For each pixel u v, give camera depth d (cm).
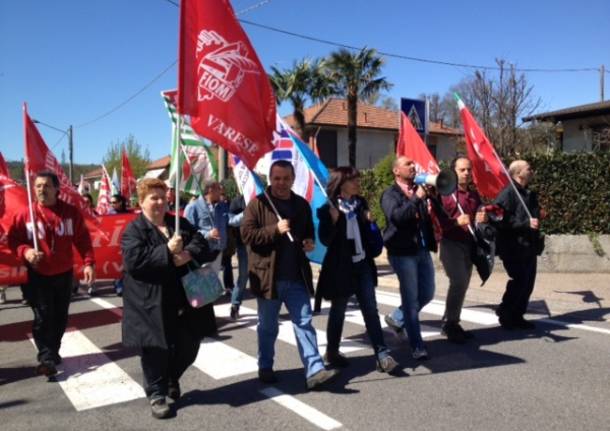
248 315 729
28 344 621
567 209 954
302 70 2397
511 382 437
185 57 407
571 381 436
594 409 381
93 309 814
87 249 510
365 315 464
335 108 3181
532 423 361
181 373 413
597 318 645
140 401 424
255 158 437
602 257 929
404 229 486
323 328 643
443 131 3497
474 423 363
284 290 423
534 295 758
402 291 494
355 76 2391
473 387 429
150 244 380
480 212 533
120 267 862
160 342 371
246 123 432
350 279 454
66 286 496
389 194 493
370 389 430
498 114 1822
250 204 431
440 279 928
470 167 545
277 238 408
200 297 382
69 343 609
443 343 555
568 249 939
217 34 421
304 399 414
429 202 541
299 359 518
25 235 475
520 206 582
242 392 434
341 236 455
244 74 432
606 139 1805
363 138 3212
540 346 536
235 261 1362
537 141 2269
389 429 358
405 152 649
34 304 479
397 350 538
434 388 429
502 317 603
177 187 378
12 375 502
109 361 536
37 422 389
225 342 590
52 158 602
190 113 407
